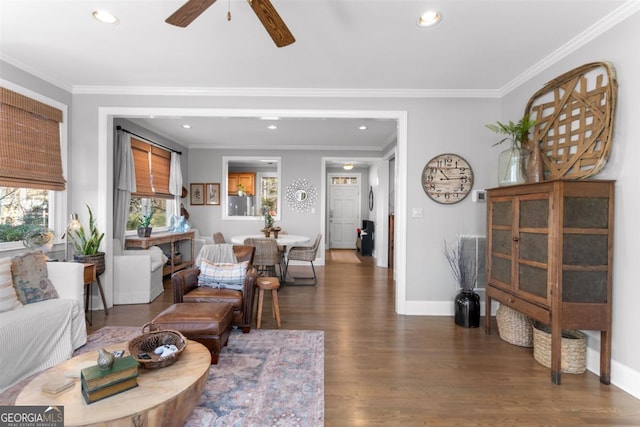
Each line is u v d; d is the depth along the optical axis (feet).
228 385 6.53
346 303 12.60
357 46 8.21
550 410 5.92
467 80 10.34
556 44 8.05
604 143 6.94
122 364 4.59
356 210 29.48
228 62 9.22
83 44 8.23
